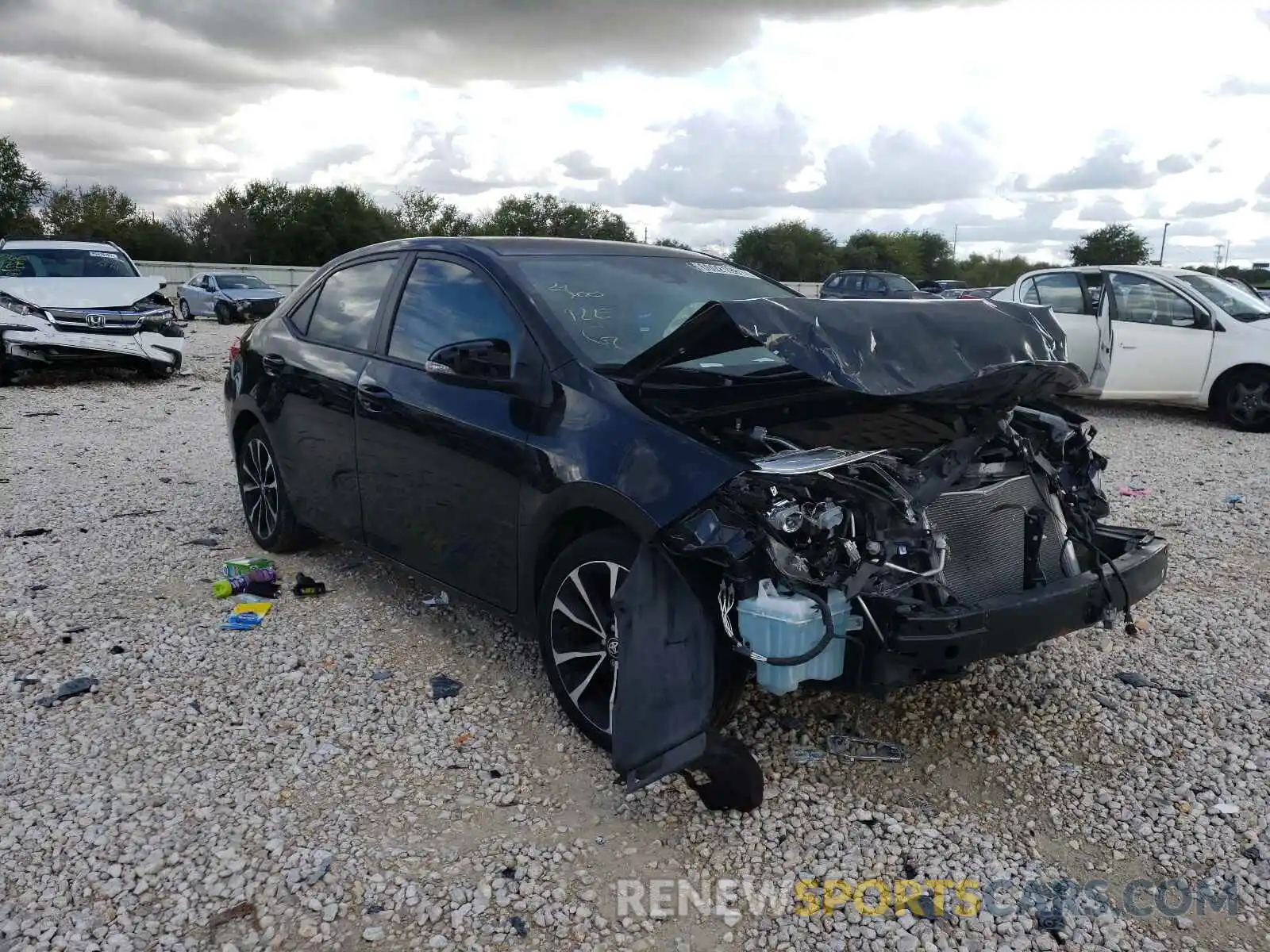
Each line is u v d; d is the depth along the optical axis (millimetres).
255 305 27031
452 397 3865
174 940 2520
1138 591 3418
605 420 3268
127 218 58094
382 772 3309
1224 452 9062
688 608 2990
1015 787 3252
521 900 2689
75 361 12711
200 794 3158
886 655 2898
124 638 4344
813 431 3264
